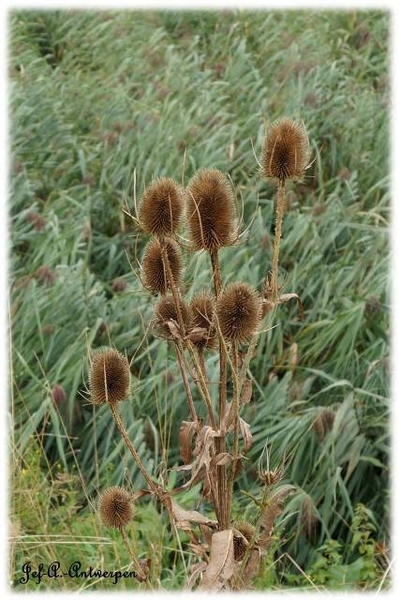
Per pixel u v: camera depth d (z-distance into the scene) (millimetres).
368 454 7246
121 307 8289
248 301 3842
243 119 10625
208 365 7594
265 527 4043
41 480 6840
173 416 7492
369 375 7602
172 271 4148
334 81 11211
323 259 9047
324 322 7965
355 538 6336
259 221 8922
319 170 9734
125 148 10250
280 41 12492
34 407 7504
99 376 4055
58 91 11539
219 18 13500
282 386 7551
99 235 9617
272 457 7152
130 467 7098
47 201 9633
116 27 13062
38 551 6062
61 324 8172
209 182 3945
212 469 3910
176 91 11461
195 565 4070
